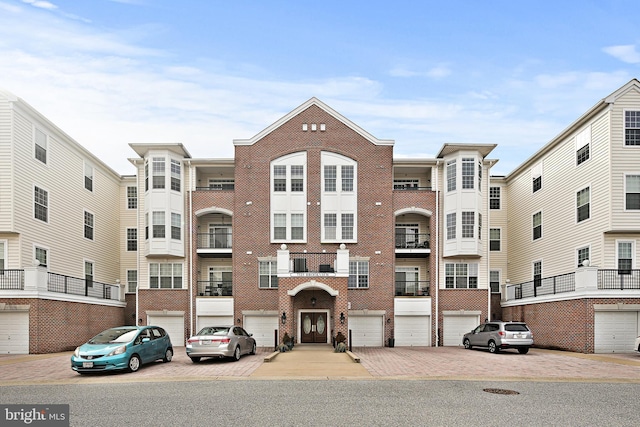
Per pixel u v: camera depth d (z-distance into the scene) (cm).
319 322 3088
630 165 2495
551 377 1514
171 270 3228
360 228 3183
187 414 1002
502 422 938
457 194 3177
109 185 3634
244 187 3209
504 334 2392
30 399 1180
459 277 3231
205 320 3191
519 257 3569
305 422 933
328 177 3222
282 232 3183
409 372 1648
